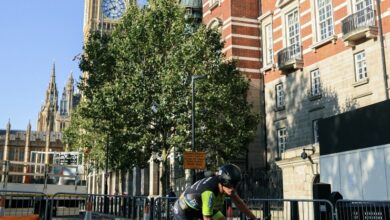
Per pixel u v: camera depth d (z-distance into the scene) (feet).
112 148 93.15
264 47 115.44
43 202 50.57
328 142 57.41
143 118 86.07
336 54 88.79
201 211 16.43
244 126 91.04
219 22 120.67
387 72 76.79
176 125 87.20
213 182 16.06
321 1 95.25
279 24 108.68
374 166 49.16
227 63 95.45
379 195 48.16
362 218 37.40
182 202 16.66
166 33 90.63
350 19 83.97
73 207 57.67
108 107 87.04
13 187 72.69
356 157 52.11
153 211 55.21
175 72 85.46
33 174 76.89
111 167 115.44
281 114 104.47
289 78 102.37
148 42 89.97
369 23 80.59
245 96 95.71
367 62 80.79
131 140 87.61
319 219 39.81
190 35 94.68
